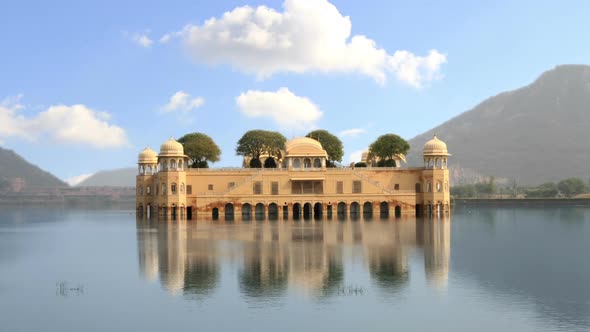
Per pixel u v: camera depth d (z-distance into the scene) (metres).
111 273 52.75
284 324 36.53
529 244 73.19
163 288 46.06
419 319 37.41
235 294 43.66
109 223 121.12
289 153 134.50
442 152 132.50
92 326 36.75
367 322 36.81
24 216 169.88
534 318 37.59
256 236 79.88
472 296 42.94
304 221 110.00
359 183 128.75
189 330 35.62
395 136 150.62
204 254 62.28
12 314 39.62
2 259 63.06
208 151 147.62
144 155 140.88
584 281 48.19
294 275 50.19
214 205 125.81
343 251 63.81
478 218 130.75
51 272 54.22
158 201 126.81
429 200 131.75
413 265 55.00
